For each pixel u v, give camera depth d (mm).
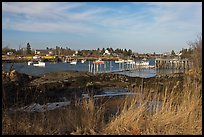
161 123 8398
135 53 128250
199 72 10789
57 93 20547
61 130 7961
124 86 27844
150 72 65688
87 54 130625
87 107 8562
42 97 13336
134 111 8359
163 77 34781
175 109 8789
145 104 8852
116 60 106000
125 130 7988
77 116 8398
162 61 78812
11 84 9719
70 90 22828
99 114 8648
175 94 9766
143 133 7750
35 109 9992
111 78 35344
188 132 7836
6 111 7578
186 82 9883
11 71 10148
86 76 38094
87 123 8203
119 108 9961
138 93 9734
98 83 30203
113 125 8133
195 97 8930
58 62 104062
